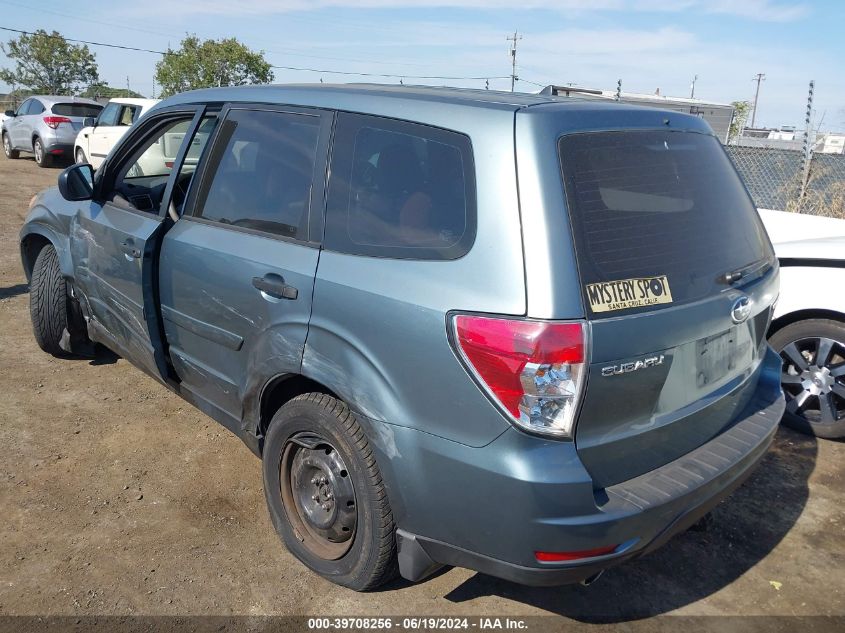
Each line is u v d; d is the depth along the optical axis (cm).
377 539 262
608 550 228
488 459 223
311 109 300
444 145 250
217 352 325
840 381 425
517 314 218
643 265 240
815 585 310
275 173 306
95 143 1415
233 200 324
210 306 320
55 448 386
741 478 273
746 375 296
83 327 478
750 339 296
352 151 279
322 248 275
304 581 295
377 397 247
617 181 244
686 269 254
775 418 298
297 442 290
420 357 236
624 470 240
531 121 233
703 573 315
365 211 267
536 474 217
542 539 221
